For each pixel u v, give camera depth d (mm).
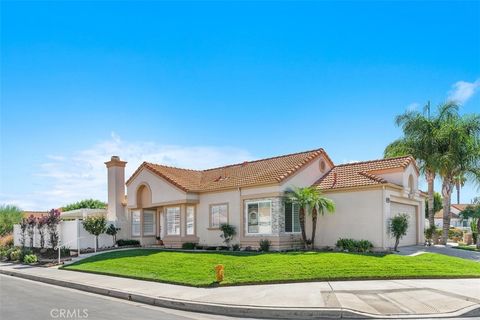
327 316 10984
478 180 30688
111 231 29391
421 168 32531
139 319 10578
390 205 22906
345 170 26031
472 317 10727
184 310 12172
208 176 30484
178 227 27625
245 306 11609
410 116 32594
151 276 17297
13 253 27359
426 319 10461
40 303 12906
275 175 24125
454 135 30297
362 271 16266
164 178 28281
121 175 32375
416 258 19516
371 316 10703
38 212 44312
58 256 25781
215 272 16578
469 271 17422
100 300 13672
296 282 15195
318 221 24422
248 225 24609
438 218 60781
